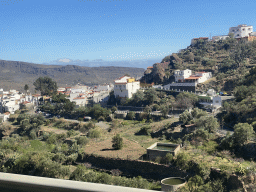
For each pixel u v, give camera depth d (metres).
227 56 159.62
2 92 182.88
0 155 52.06
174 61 168.38
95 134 73.75
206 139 51.53
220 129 63.41
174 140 57.44
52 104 146.25
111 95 137.62
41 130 100.06
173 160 43.69
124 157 49.12
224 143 46.59
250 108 65.94
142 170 45.22
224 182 35.12
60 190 4.29
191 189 34.34
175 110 97.25
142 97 120.12
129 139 64.69
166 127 66.62
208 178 37.00
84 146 59.41
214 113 82.12
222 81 122.06
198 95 105.62
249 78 103.31
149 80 160.88
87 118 111.94
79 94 151.12
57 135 82.44
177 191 34.25
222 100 94.69
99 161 50.44
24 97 165.62
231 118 69.56
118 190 4.08
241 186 33.38
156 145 51.06
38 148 73.19
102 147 57.56
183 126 63.41
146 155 49.38
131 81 136.12
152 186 40.53
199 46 188.12
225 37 188.50
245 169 35.41
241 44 162.38
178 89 126.94
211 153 44.38
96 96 147.88
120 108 122.75
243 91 86.88
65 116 125.81
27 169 47.59
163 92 123.06
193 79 129.00
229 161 40.47
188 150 47.34
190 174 39.81
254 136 46.53
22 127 104.06
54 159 50.91
